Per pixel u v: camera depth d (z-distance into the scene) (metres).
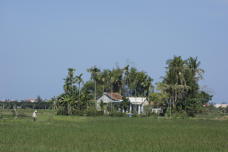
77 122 126.38
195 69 188.75
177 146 63.34
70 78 186.38
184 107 182.38
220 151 57.84
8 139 70.19
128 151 57.22
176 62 186.88
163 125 113.19
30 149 57.91
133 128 99.81
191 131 91.75
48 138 73.06
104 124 116.00
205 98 192.75
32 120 133.88
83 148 60.03
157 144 65.75
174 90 184.25
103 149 59.12
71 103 182.12
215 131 92.06
